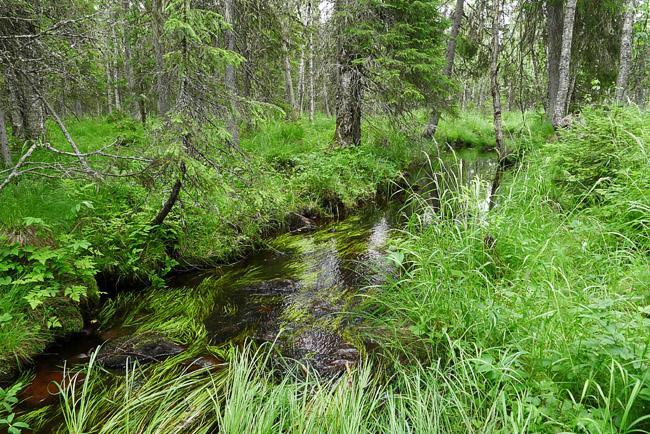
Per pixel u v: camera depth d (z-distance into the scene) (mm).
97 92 7434
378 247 6395
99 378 3203
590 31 13414
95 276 4656
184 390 3016
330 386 2998
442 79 11312
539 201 4957
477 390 2508
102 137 10617
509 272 3877
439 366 2992
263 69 11172
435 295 3580
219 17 4473
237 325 4070
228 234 6047
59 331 3738
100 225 4855
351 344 3611
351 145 10727
